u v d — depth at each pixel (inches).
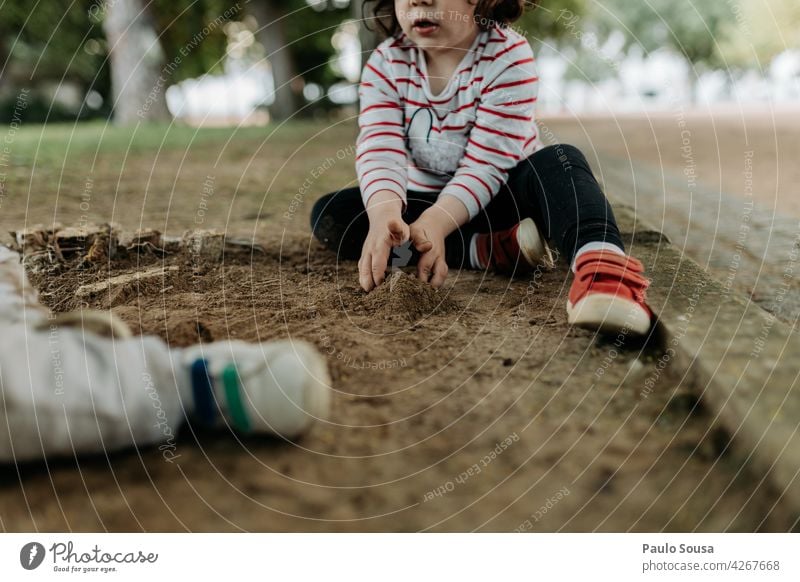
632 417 39.4
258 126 362.3
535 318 53.7
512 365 45.5
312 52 592.1
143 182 136.2
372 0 74.4
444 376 44.1
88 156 186.2
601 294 47.4
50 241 70.8
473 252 67.1
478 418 39.4
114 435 34.9
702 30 908.6
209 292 60.5
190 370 35.9
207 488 33.6
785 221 96.4
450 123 68.6
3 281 45.7
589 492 33.5
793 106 660.1
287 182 137.4
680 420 39.1
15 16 569.0
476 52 67.3
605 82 792.9
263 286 62.3
